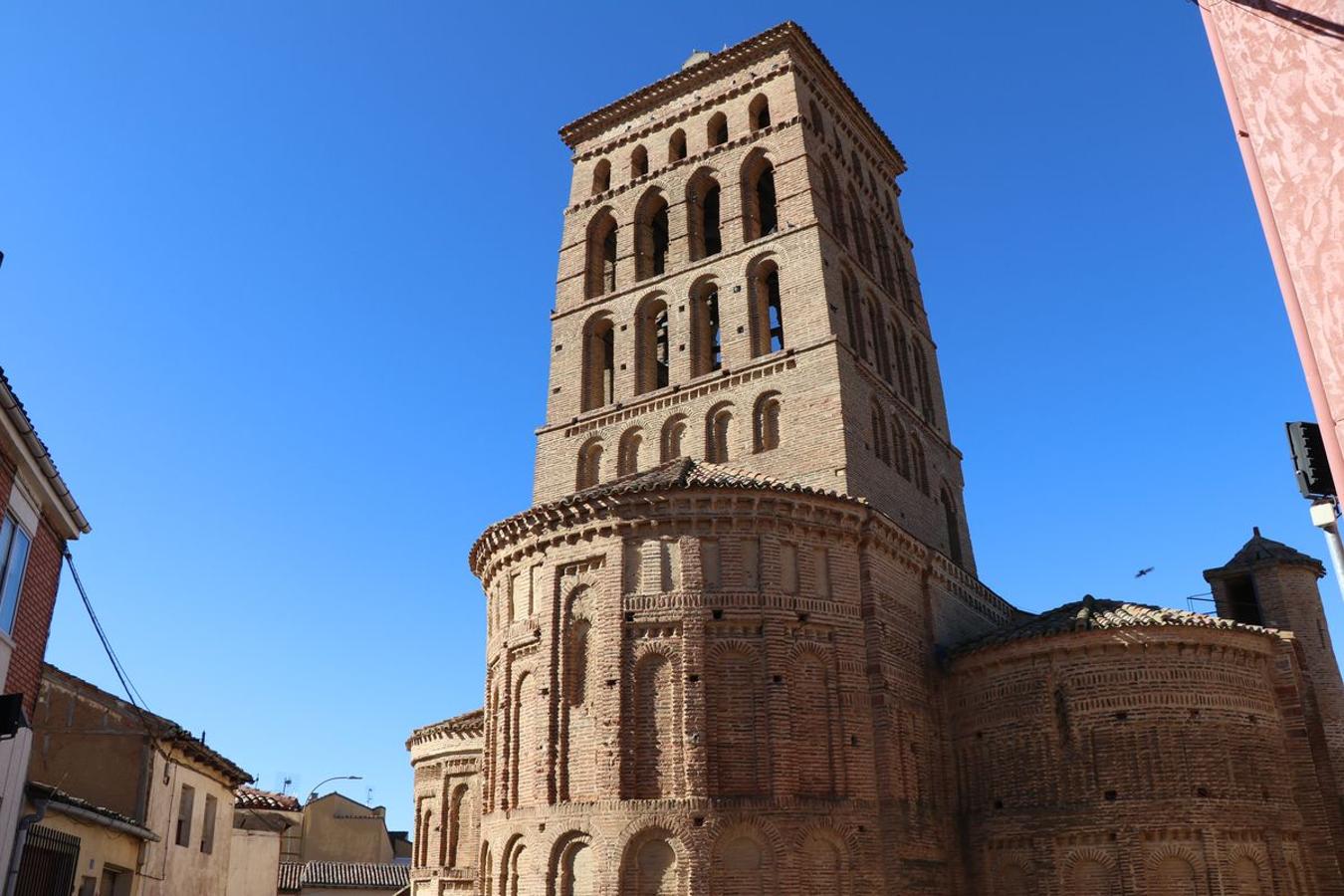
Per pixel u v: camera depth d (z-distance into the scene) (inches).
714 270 1893.5
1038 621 1482.5
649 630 1288.1
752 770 1234.0
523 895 1261.1
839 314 1768.0
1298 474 283.3
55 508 934.4
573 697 1304.1
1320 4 252.7
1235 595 1815.9
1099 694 1342.3
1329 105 246.8
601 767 1235.9
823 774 1262.3
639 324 1953.7
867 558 1406.3
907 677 1417.3
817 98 2108.8
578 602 1347.2
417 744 2057.1
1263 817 1294.3
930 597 1535.4
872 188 2244.1
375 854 3206.2
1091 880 1275.8
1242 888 1250.0
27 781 922.7
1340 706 1648.6
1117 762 1306.6
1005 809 1369.3
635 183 2123.5
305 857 3115.2
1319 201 245.9
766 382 1708.9
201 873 1492.4
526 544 1416.1
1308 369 244.2
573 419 1905.8
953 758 1445.6
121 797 1226.0
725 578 1311.5
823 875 1213.1
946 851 1368.1
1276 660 1406.3
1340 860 1348.4
